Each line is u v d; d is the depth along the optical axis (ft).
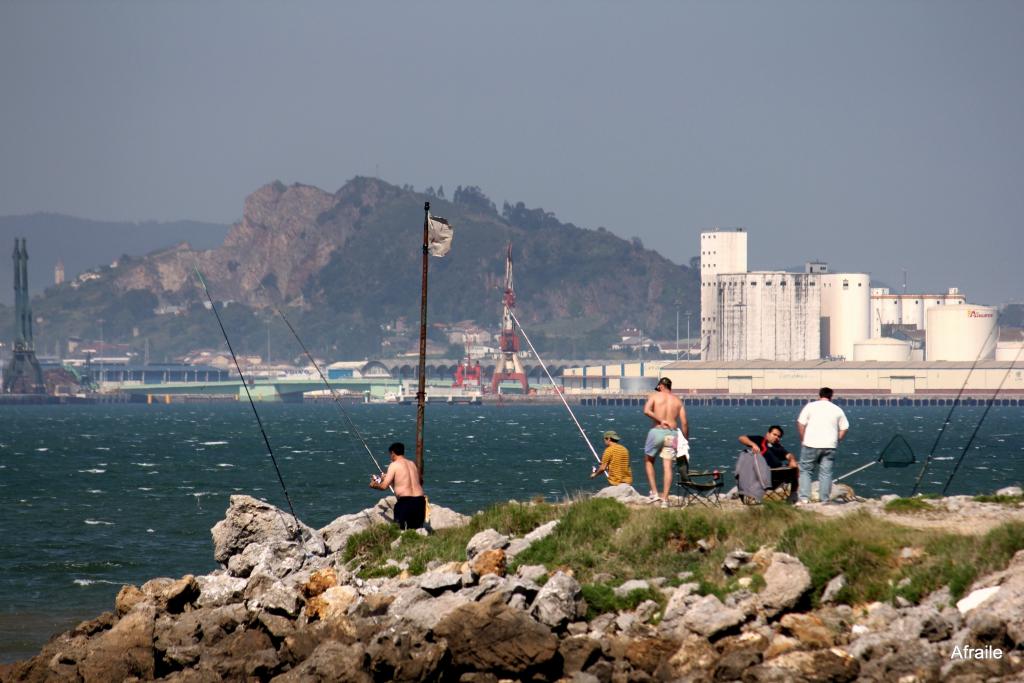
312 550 360.07
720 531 318.65
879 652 248.52
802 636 261.65
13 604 490.49
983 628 245.24
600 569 312.50
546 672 265.75
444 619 274.98
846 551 287.48
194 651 296.51
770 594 275.39
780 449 370.73
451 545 347.15
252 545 354.13
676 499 368.27
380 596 304.91
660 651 266.36
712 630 269.23
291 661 284.20
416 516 371.56
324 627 290.15
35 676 299.17
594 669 262.67
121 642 305.32
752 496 350.23
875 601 275.18
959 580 267.39
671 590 293.23
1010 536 276.62
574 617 287.89
